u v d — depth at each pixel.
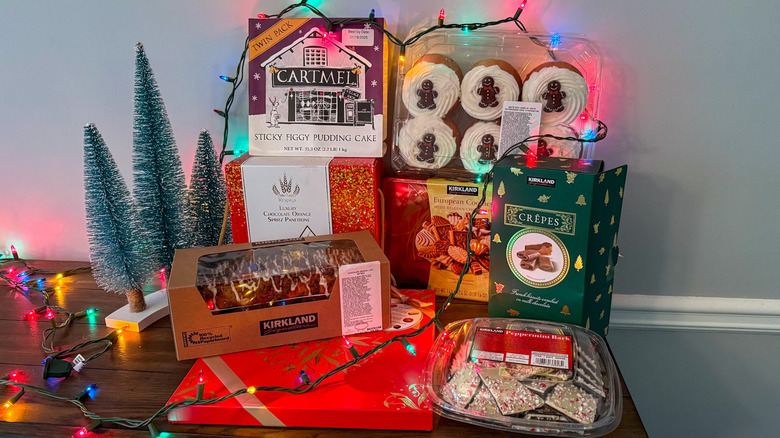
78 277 0.90
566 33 0.75
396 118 0.76
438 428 0.55
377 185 0.74
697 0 0.73
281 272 0.64
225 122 0.83
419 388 0.58
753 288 0.87
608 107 0.79
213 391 0.58
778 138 0.78
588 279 0.63
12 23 0.82
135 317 0.74
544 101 0.70
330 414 0.55
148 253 0.75
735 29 0.74
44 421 0.57
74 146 0.89
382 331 0.70
